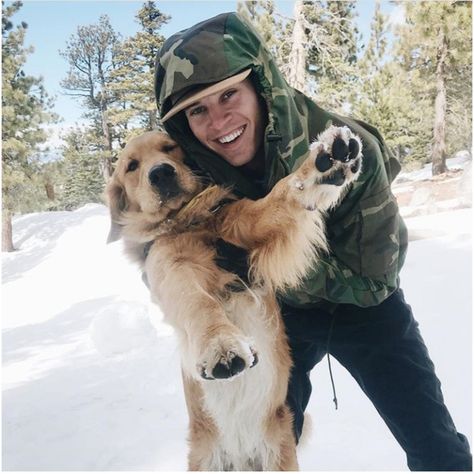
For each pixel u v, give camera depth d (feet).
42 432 5.69
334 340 3.59
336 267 3.24
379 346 3.48
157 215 3.64
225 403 3.50
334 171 2.68
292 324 3.70
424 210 16.62
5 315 14.71
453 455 3.34
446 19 21.21
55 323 12.40
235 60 2.96
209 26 3.05
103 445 5.19
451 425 3.46
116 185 4.08
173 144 3.91
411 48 22.40
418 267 10.11
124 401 6.31
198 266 3.31
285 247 3.04
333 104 20.80
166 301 3.27
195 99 2.97
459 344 6.27
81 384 7.22
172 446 5.00
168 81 3.05
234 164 3.35
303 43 19.61
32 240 25.40
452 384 5.27
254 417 3.51
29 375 8.09
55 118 24.66
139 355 8.04
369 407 5.24
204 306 3.01
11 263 22.84
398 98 21.30
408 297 8.42
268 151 3.08
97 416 5.95
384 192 3.17
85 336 10.33
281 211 3.01
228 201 3.52
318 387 5.85
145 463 4.72
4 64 23.09
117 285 16.29
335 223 3.25
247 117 3.15
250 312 3.38
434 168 23.50
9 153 23.86
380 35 21.72
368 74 21.38
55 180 25.96
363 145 3.11
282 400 3.60
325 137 2.67
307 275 3.18
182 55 3.00
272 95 3.04
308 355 3.87
